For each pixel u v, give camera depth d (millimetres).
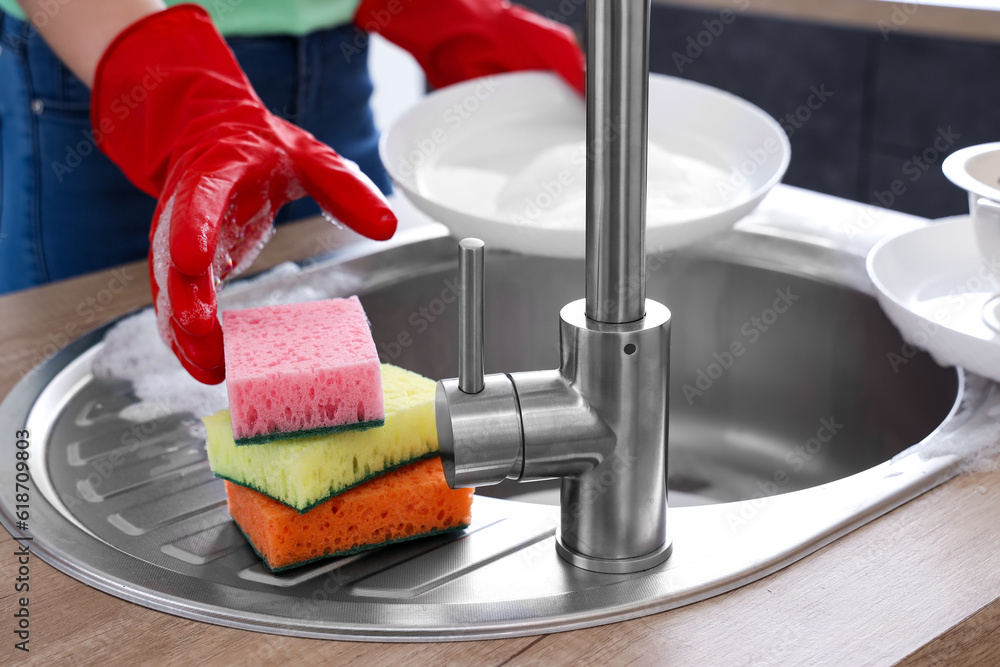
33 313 760
